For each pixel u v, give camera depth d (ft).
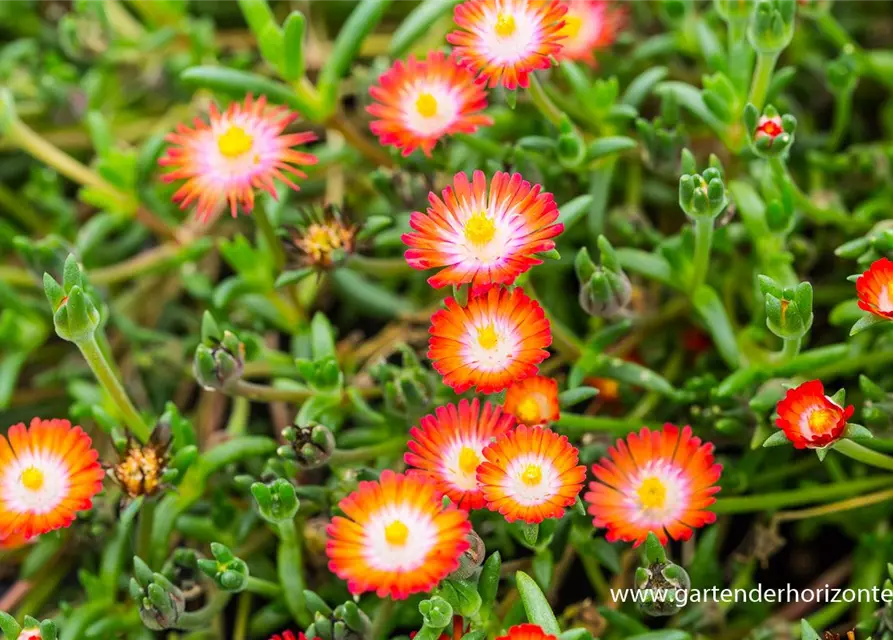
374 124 1.36
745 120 1.34
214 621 1.41
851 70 1.49
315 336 1.39
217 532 1.42
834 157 1.52
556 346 1.39
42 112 1.63
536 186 1.27
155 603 1.30
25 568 1.42
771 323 1.31
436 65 1.36
